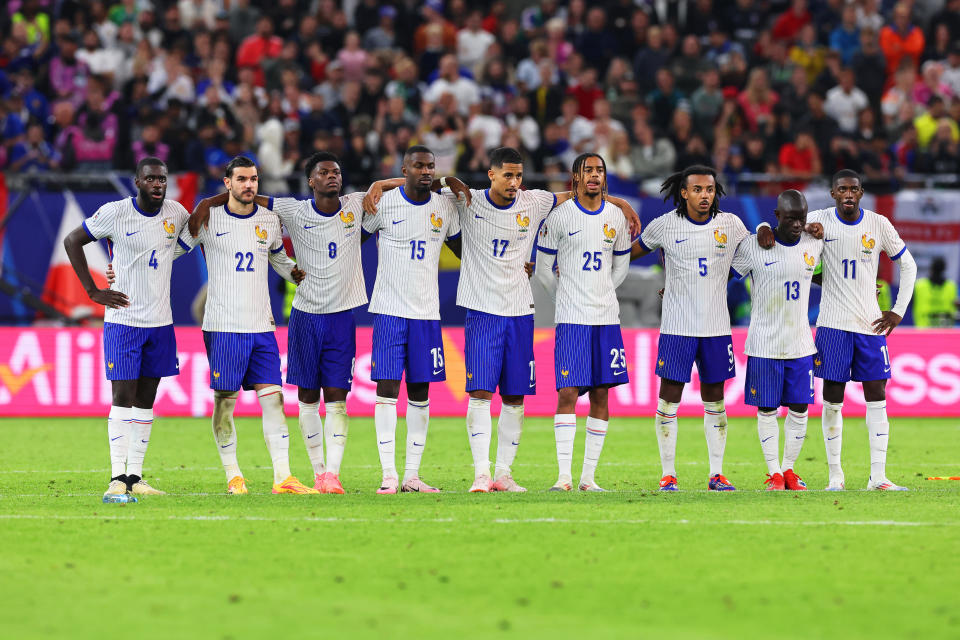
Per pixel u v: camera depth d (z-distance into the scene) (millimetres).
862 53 79562
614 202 34000
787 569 22688
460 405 58031
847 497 32094
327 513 28906
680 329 34031
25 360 57062
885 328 34625
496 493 32844
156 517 28359
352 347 34031
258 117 70438
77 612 19609
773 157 71375
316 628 18641
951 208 64125
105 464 40750
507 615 19422
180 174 60469
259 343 33219
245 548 24547
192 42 75000
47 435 49938
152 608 19844
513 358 33406
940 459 43438
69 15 77438
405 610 19703
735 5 84188
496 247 33062
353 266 33781
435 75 77688
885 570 22625
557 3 83500
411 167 32594
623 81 74250
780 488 34781
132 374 32438
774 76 78812
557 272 34125
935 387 58500
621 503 30609
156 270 32594
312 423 34656
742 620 19172
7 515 28719
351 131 67812
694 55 76625
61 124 68938
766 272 34000
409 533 26141
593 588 21203
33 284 60812
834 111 77250
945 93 81188
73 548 24609
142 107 67500
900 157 75500
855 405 59031
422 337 33188
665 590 21078
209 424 54562
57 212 60969
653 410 57812
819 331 34969
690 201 33656
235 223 32875
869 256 34594
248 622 18984
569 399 33781
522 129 72750
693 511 29234
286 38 78875
